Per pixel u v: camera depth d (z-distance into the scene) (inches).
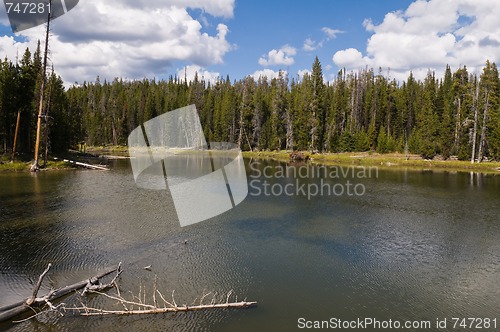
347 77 4252.0
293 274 498.9
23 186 1099.9
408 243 644.7
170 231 669.9
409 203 990.4
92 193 1003.3
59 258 521.7
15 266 488.7
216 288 448.1
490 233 709.9
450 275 508.4
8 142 1679.4
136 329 348.8
